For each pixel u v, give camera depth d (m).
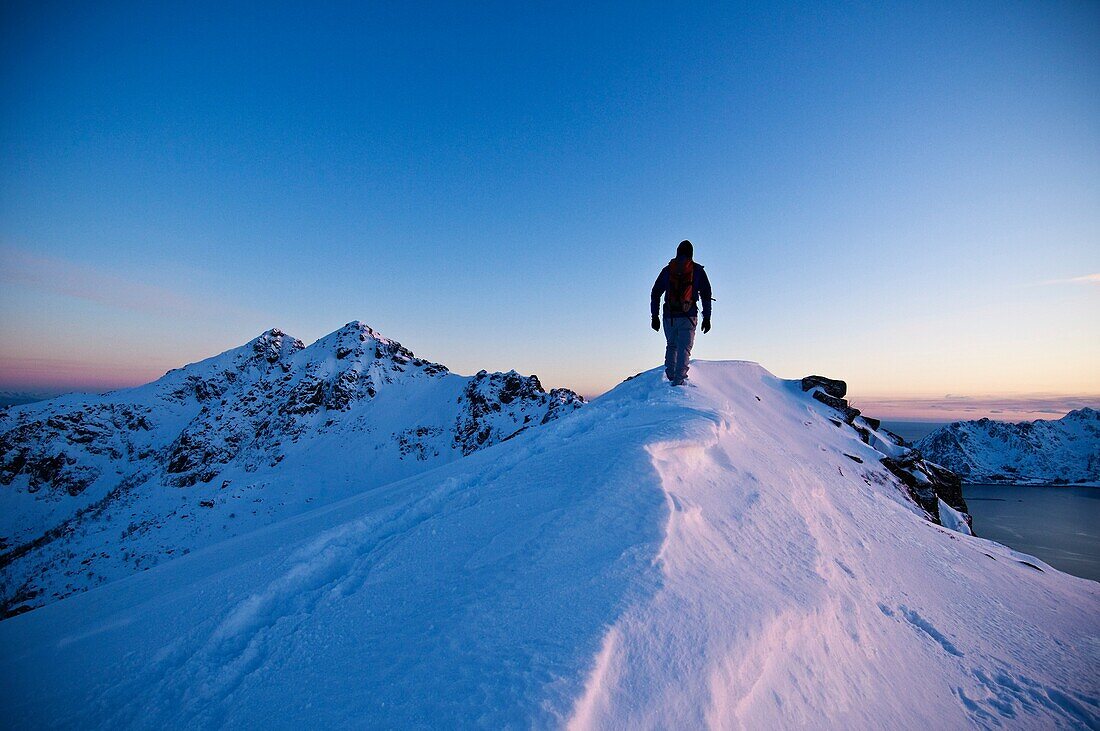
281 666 3.37
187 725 3.02
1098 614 8.16
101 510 108.88
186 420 183.00
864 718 3.56
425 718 2.54
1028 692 4.89
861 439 17.73
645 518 4.62
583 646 2.91
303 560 5.21
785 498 7.25
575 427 9.36
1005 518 163.75
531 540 4.34
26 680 3.95
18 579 75.06
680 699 2.78
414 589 3.98
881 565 7.18
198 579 6.04
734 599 3.85
